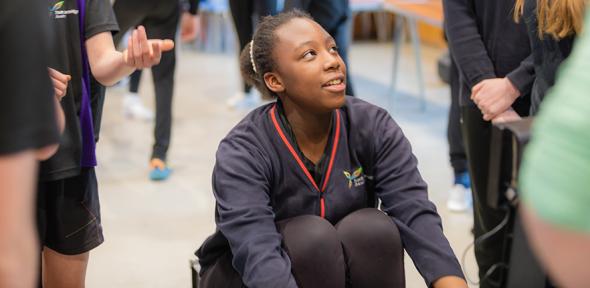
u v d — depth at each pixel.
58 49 1.90
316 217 1.74
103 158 4.02
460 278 1.69
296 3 2.99
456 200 3.25
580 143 0.80
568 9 1.74
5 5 1.06
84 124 1.98
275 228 1.71
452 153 3.18
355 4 5.18
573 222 0.81
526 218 0.88
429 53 6.95
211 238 1.84
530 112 1.98
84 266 2.10
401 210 1.79
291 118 1.81
